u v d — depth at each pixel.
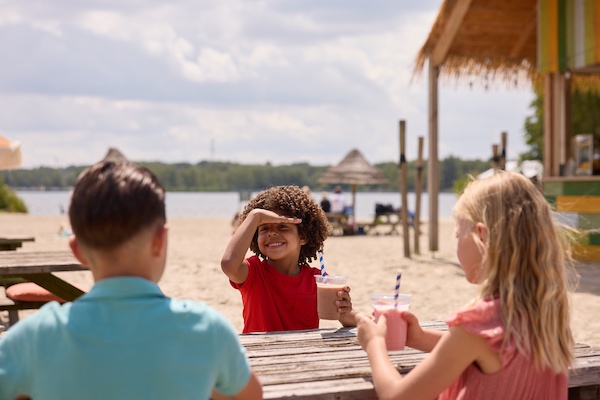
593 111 31.92
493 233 1.89
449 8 11.41
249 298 3.14
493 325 1.84
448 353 1.85
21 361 1.51
